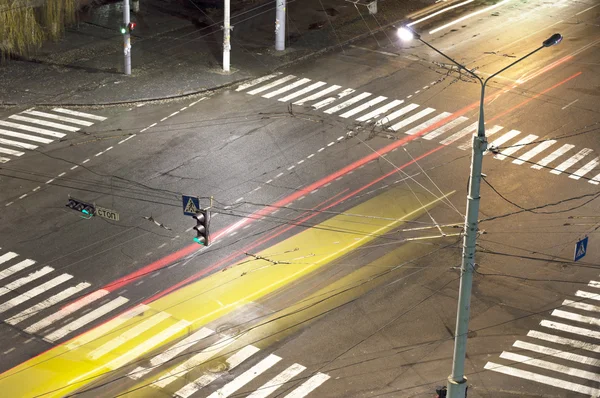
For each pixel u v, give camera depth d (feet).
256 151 247.50
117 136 254.06
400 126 262.47
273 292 194.59
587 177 239.71
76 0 321.32
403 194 229.45
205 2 336.90
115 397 166.91
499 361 176.45
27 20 294.05
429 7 345.51
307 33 320.09
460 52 309.22
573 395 168.55
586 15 342.44
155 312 188.85
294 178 235.40
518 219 220.84
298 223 217.15
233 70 292.81
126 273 200.03
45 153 245.04
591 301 193.88
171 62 296.30
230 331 183.83
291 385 169.78
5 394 167.43
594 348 180.55
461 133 259.19
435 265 203.31
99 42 308.19
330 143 252.62
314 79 289.53
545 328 185.57
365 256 205.98
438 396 155.94
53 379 171.12
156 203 223.30
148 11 331.98
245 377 171.73
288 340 181.47
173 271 200.75
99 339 181.47
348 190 230.68
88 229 213.66
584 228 217.77
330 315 188.24
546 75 294.05
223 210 221.46
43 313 188.24
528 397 167.73
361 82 288.30
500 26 330.75
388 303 191.83
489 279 199.31
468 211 139.85
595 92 284.00
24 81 281.95
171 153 245.65
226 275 199.62
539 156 248.73
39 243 209.26
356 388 169.48
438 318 187.73
